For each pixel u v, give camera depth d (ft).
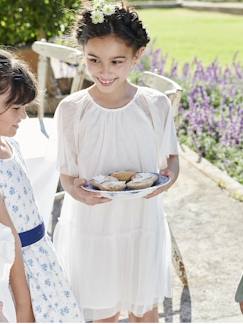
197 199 15.16
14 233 6.96
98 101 8.57
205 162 17.19
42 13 22.49
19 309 7.26
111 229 8.76
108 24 7.88
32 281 7.48
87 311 9.21
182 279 11.51
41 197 10.18
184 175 16.53
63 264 9.14
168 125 8.79
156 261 8.87
